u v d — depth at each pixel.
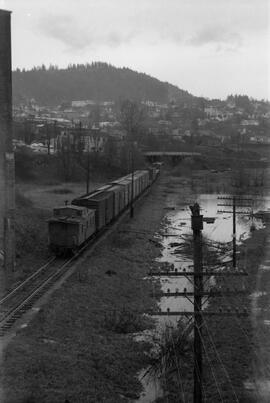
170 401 15.96
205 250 38.03
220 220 55.00
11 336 18.75
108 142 102.38
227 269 31.50
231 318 22.84
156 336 21.20
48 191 67.81
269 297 24.88
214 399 15.93
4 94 27.33
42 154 87.94
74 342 19.25
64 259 32.38
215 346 20.06
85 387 15.89
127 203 56.94
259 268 31.42
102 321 22.06
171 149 136.00
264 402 15.46
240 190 79.62
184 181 96.19
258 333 20.55
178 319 23.41
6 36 26.81
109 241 39.12
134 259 34.84
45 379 15.89
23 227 37.41
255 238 42.84
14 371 15.99
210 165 117.25
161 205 65.69
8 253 27.95
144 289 28.14
